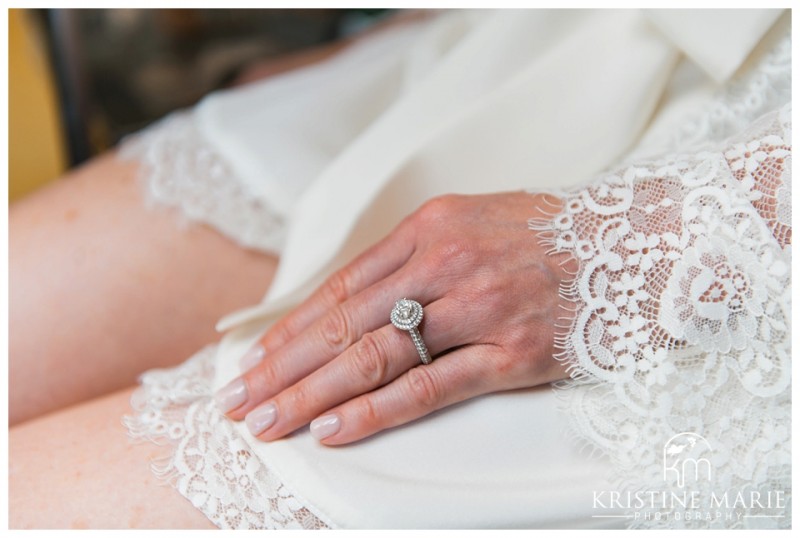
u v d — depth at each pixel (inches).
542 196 16.7
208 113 21.6
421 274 16.0
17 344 19.3
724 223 15.6
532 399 16.1
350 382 15.8
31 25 29.0
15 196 30.4
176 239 20.1
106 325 19.8
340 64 24.0
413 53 22.7
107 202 20.5
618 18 19.0
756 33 17.3
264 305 17.8
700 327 15.4
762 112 17.5
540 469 15.6
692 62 18.8
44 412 19.8
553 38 19.9
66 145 28.8
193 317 20.2
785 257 15.2
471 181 18.9
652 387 15.6
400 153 19.0
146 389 17.3
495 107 19.0
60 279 19.8
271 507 15.4
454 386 15.8
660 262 15.8
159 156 20.8
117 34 32.5
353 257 18.7
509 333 15.7
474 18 22.8
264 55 35.3
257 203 20.2
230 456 15.8
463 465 15.6
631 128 18.4
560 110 19.0
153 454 16.1
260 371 16.3
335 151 21.1
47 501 15.7
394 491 15.3
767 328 15.3
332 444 15.8
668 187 16.2
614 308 15.8
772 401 15.4
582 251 16.0
